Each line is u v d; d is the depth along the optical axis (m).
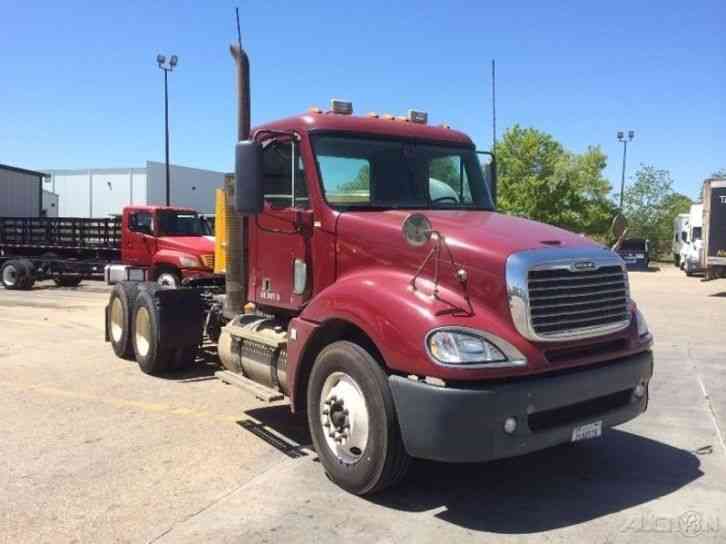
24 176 30.03
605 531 4.58
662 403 8.05
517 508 4.96
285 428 6.83
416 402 4.59
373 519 4.74
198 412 7.39
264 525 4.62
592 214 41.38
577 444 6.46
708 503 5.07
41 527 4.58
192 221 19.56
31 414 7.27
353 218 5.64
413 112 6.77
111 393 8.21
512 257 4.71
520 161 41.59
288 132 6.20
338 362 5.14
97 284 25.28
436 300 4.80
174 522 4.66
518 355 4.61
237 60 7.81
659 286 26.56
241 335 6.82
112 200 58.34
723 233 23.52
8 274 22.88
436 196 6.46
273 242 6.47
